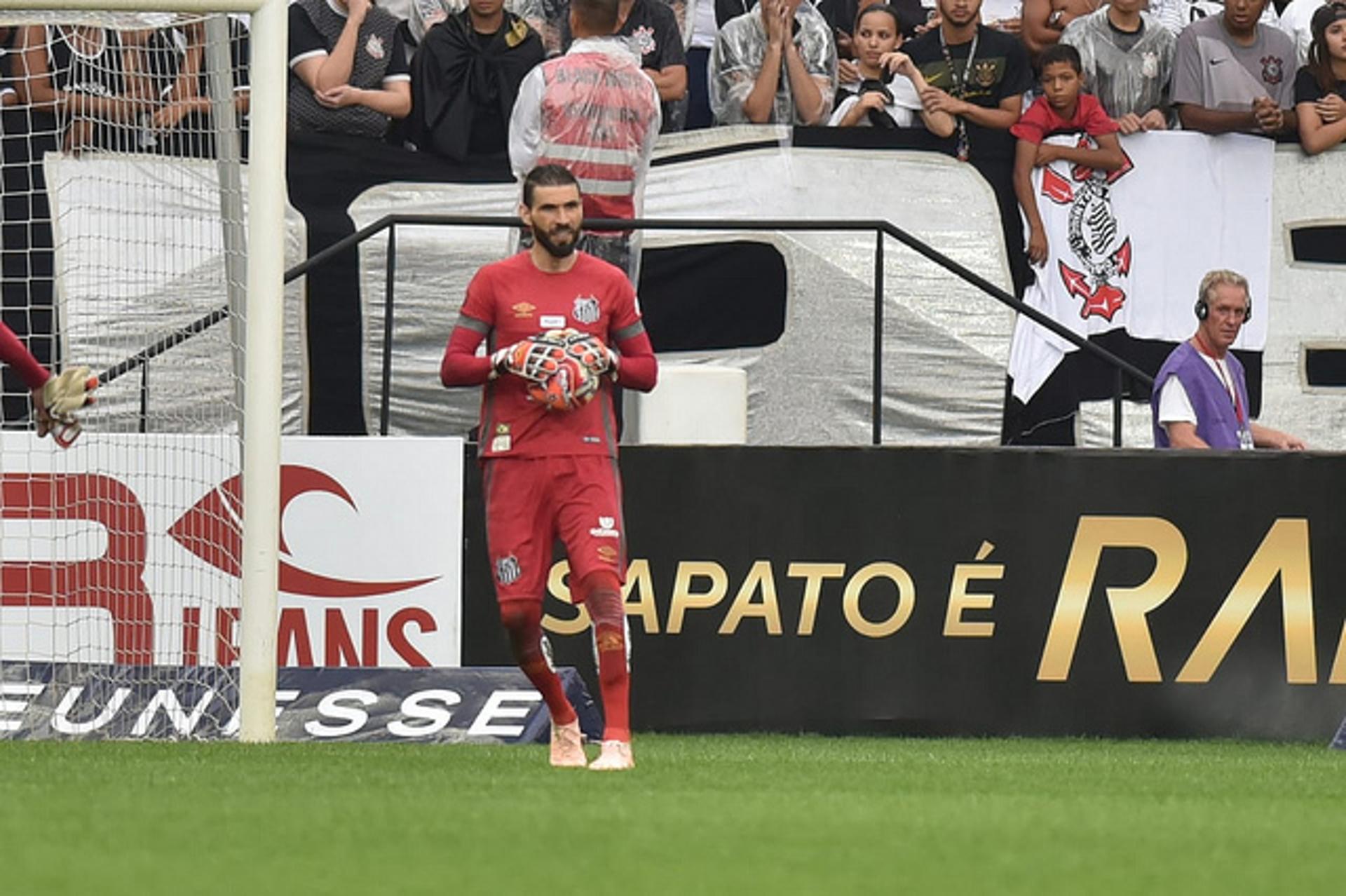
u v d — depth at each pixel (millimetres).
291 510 34938
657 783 22469
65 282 40781
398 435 40969
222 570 34656
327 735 30594
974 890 14203
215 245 41250
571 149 38219
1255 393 44281
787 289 43562
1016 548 34750
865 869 15219
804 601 34844
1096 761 28453
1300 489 34562
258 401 29844
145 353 38312
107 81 40750
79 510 34844
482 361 24078
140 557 34812
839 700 34781
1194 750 32000
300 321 42688
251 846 16109
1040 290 43750
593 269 24734
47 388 26547
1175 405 36500
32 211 40719
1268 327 44375
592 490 24188
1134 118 43938
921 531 34844
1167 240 44062
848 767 26016
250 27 29969
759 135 43750
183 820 17891
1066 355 43750
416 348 43156
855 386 43656
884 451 34875
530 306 24438
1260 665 34562
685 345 43594
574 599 24547
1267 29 44500
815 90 44031
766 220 41000
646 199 43594
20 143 40562
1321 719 34469
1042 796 21672
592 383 23719
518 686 31031
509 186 43281
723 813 18938
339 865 15023
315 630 34906
